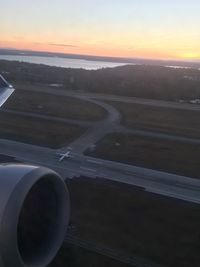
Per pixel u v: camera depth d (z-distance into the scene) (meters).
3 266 4.97
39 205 6.06
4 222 4.97
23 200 5.26
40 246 5.85
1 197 5.15
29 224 5.69
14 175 5.50
